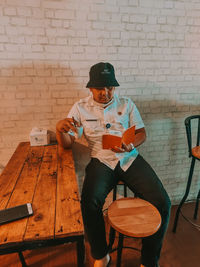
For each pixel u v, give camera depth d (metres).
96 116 1.62
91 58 1.75
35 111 1.79
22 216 0.87
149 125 2.09
